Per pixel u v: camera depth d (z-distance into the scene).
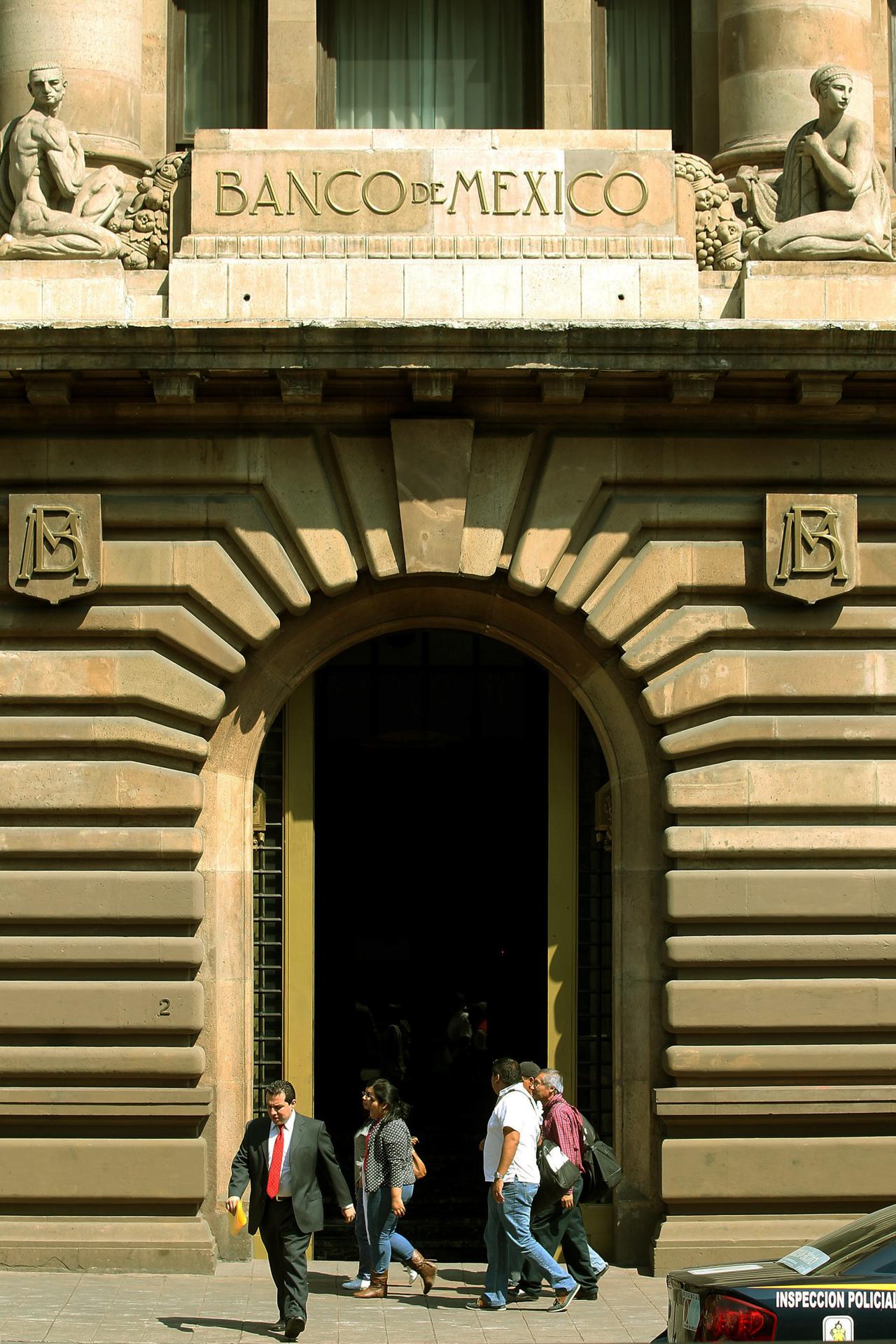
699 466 17.58
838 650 17.64
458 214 17.67
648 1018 17.67
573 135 17.83
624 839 17.91
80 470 17.44
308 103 19.72
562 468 17.55
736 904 17.27
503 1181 15.67
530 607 17.86
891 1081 17.31
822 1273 11.01
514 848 20.03
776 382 17.31
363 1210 16.39
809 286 17.47
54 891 17.12
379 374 17.05
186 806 17.25
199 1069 17.12
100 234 17.59
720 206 18.33
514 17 20.31
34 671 17.31
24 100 18.67
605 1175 16.34
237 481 17.53
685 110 20.16
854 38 18.95
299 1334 14.59
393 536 17.53
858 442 17.64
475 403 17.50
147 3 19.94
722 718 17.58
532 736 20.17
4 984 17.11
